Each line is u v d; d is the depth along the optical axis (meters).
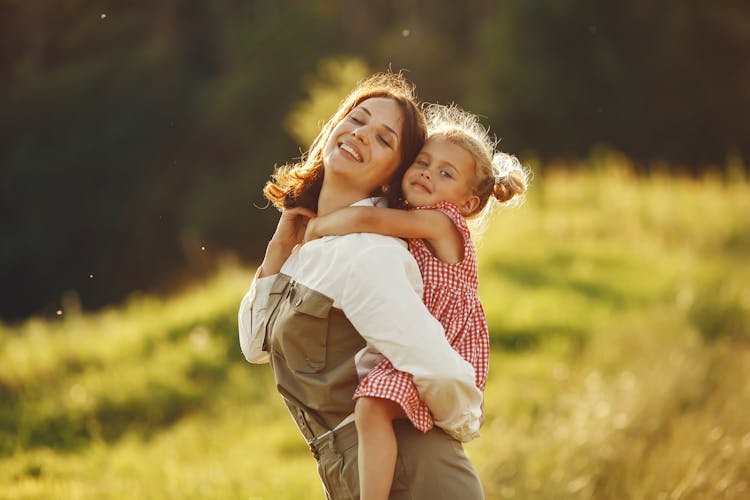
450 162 4.45
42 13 66.12
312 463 8.87
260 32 58.62
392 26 58.91
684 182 23.33
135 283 51.91
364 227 4.20
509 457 8.15
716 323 13.52
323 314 4.13
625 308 14.29
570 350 12.49
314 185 4.70
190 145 54.44
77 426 10.96
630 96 42.84
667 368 10.72
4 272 54.78
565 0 43.22
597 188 21.95
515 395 10.59
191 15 62.75
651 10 43.25
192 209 50.41
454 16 59.38
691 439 8.24
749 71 43.22
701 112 42.78
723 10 43.62
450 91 52.19
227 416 11.16
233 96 54.41
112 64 61.91
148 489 7.94
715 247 18.25
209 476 8.25
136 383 11.93
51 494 7.73
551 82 43.31
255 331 4.58
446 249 4.33
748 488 7.32
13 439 10.38
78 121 59.12
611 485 7.62
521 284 15.34
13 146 59.03
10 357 13.42
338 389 4.16
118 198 55.94
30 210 56.28
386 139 4.44
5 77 64.56
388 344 3.97
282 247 4.68
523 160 41.62
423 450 4.10
